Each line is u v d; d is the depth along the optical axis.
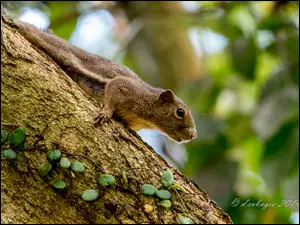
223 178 11.97
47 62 8.30
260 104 11.72
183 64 15.59
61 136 7.67
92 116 8.03
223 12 14.69
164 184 7.70
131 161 7.79
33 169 7.43
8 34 8.07
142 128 11.07
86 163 7.57
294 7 13.85
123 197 7.42
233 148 13.03
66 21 15.06
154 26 15.52
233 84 14.40
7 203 7.30
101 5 15.59
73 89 8.22
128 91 10.39
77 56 10.54
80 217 7.27
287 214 12.70
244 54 12.70
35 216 7.27
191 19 14.88
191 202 7.74
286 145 11.37
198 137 12.24
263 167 11.38
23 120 7.63
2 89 7.68
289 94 11.61
